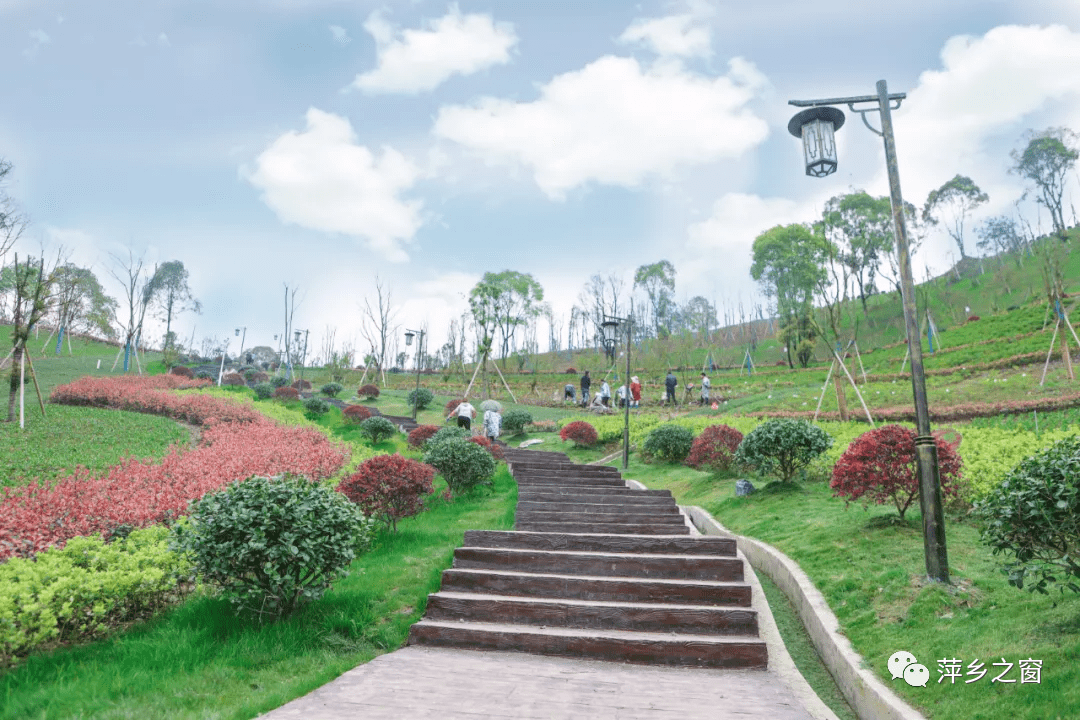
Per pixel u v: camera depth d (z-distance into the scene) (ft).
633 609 18.24
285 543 16.78
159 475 34.40
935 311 212.23
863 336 205.87
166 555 18.70
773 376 140.87
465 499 38.29
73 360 135.33
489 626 18.29
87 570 17.46
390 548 26.08
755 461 35.76
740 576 20.74
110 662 14.90
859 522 24.84
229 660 15.26
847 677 14.73
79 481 34.40
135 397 73.92
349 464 47.80
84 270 125.90
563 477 41.73
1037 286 198.49
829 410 73.51
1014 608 15.37
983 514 15.26
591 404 99.60
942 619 15.85
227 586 17.84
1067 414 50.06
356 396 121.19
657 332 259.80
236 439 54.60
